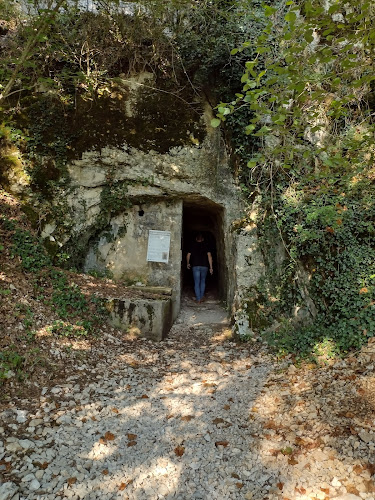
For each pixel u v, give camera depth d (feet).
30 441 10.66
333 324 18.21
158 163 24.57
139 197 25.29
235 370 17.35
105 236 25.55
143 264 25.61
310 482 9.62
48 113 23.54
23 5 22.34
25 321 16.12
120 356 17.95
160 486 9.60
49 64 23.54
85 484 9.45
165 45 23.81
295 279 21.02
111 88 24.25
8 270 18.78
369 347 15.79
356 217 19.60
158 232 25.68
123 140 24.23
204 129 24.76
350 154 16.07
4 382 12.94
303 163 20.31
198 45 23.70
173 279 25.50
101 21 23.43
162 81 24.67
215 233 33.58
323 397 13.48
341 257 19.44
